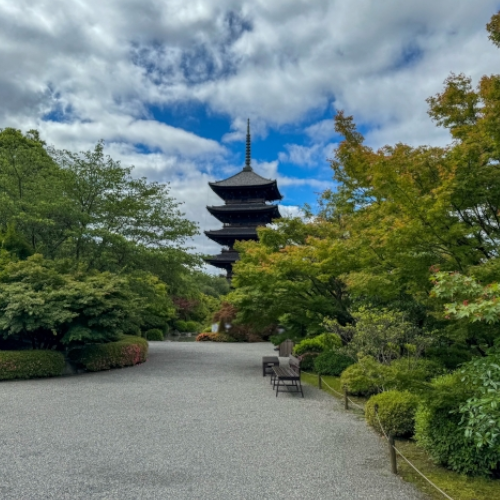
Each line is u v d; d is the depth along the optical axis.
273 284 11.97
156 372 12.89
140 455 5.45
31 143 22.34
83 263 14.07
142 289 15.78
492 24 5.45
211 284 45.34
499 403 3.53
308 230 13.05
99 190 15.77
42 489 4.36
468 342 8.31
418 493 4.41
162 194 17.19
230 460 5.33
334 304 13.02
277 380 10.76
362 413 8.00
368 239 6.94
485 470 4.77
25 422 6.93
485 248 6.34
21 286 11.35
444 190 5.64
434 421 5.21
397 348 8.25
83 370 12.87
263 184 36.84
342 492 4.42
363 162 7.12
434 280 4.29
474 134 5.86
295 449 5.81
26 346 13.70
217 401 8.88
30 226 14.99
